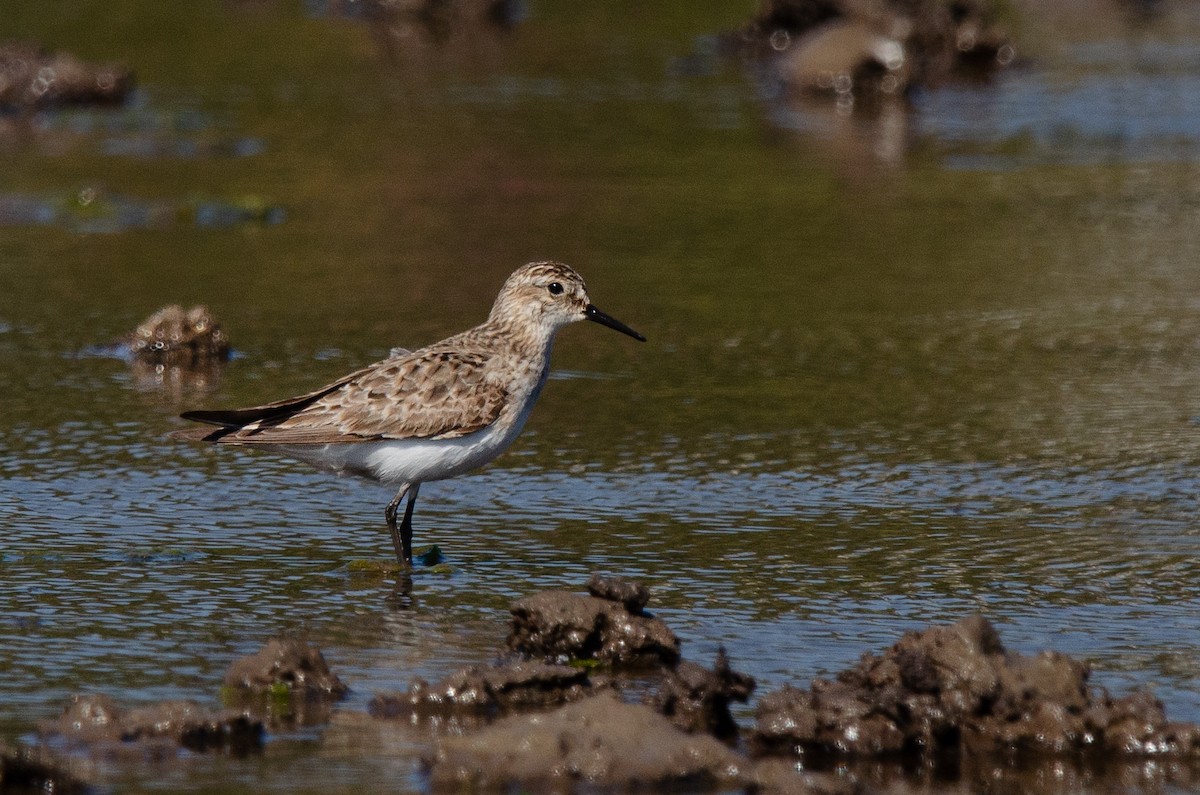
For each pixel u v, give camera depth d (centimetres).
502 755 935
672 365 1880
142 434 1617
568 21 4150
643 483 1502
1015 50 3628
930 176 2753
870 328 2017
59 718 985
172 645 1119
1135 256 2314
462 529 1386
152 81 3400
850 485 1497
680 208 2553
